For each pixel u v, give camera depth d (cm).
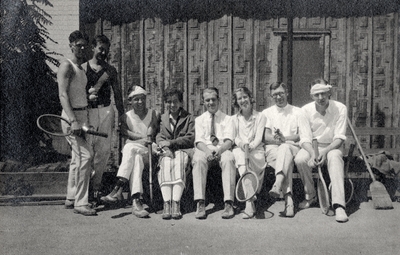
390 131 665
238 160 519
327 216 504
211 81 720
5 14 730
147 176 545
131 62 720
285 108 562
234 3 715
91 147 534
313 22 713
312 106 543
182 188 506
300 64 727
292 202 507
